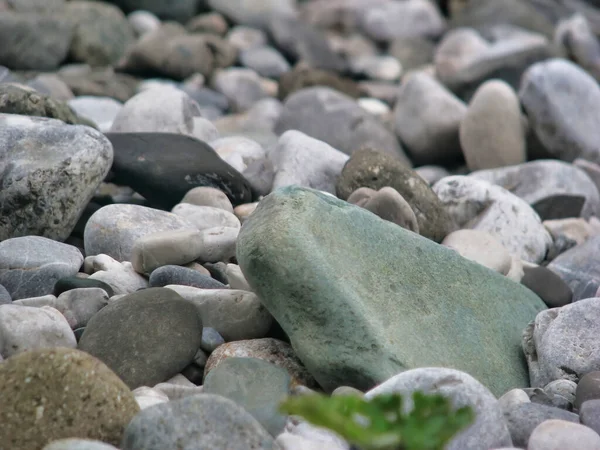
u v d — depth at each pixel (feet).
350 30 109.19
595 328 32.09
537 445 25.04
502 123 60.44
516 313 35.24
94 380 23.82
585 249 45.39
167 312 30.42
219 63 85.20
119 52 86.17
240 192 45.47
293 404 18.22
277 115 70.90
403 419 18.75
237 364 28.76
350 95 79.10
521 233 47.60
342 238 30.76
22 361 23.56
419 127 63.16
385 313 29.86
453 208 48.70
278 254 29.07
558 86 62.34
